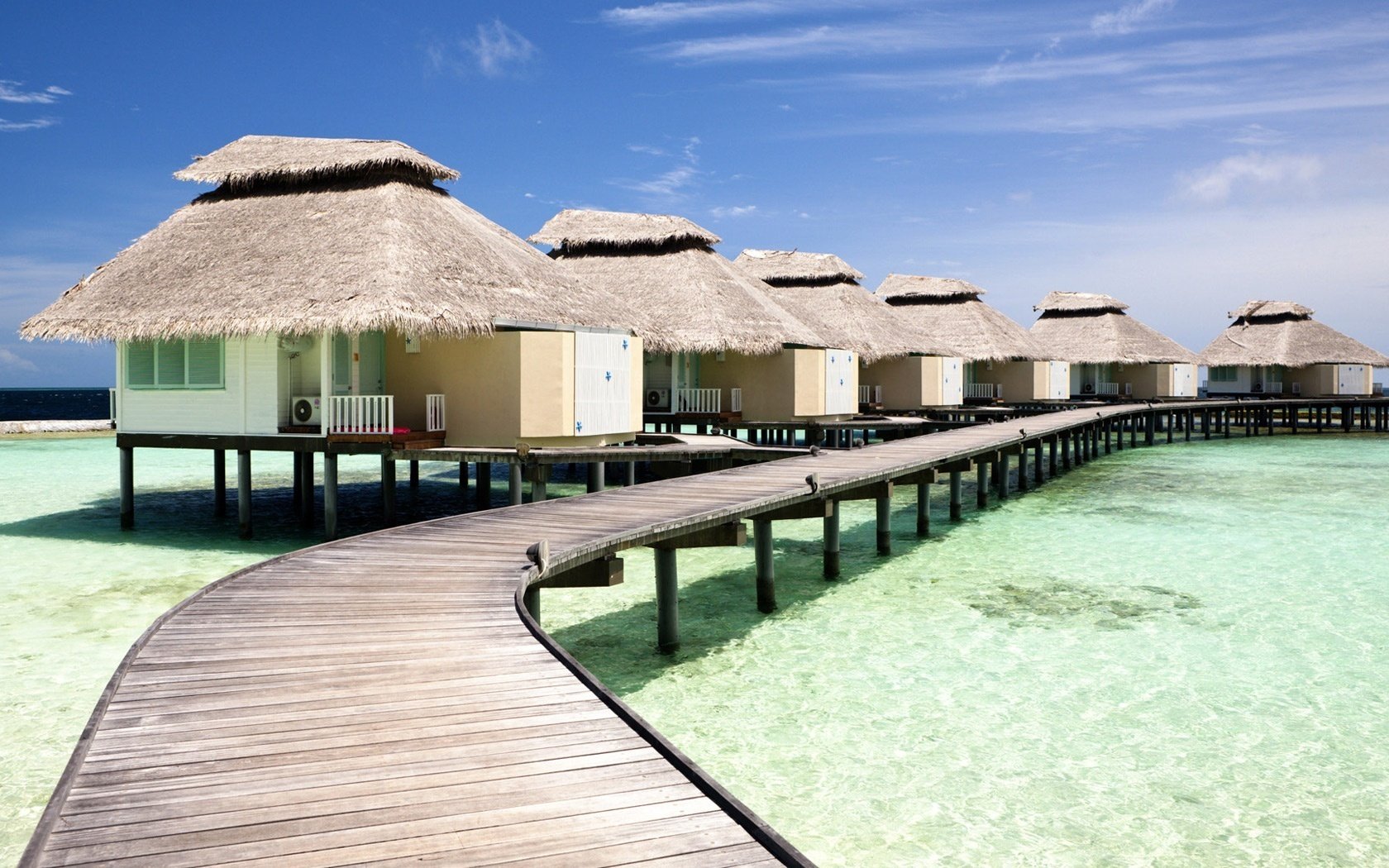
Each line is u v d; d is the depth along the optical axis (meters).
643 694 7.95
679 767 3.74
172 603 10.77
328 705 4.45
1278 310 48.69
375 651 5.31
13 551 14.00
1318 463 29.39
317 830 3.23
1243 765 6.52
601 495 11.33
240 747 3.94
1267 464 29.17
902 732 7.10
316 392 14.97
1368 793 6.10
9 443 35.91
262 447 14.50
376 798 3.48
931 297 39.62
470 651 5.32
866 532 16.39
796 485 11.61
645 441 18.83
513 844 3.14
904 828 5.60
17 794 5.98
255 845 3.12
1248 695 7.93
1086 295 47.34
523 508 10.41
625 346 17.83
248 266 14.70
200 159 17.81
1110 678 8.37
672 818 3.33
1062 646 9.32
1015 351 37.72
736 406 24.70
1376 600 11.23
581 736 4.10
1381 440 39.88
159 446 15.32
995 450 18.45
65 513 17.88
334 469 14.23
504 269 16.44
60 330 14.45
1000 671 8.55
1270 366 48.34
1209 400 43.09
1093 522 17.33
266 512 18.05
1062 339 45.28
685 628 10.03
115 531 15.80
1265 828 5.62
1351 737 7.04
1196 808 5.88
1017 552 14.32
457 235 16.31
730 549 14.70
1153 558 13.86
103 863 2.99
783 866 2.98
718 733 7.06
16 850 5.25
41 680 8.14
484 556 7.91
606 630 9.92
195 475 25.31
